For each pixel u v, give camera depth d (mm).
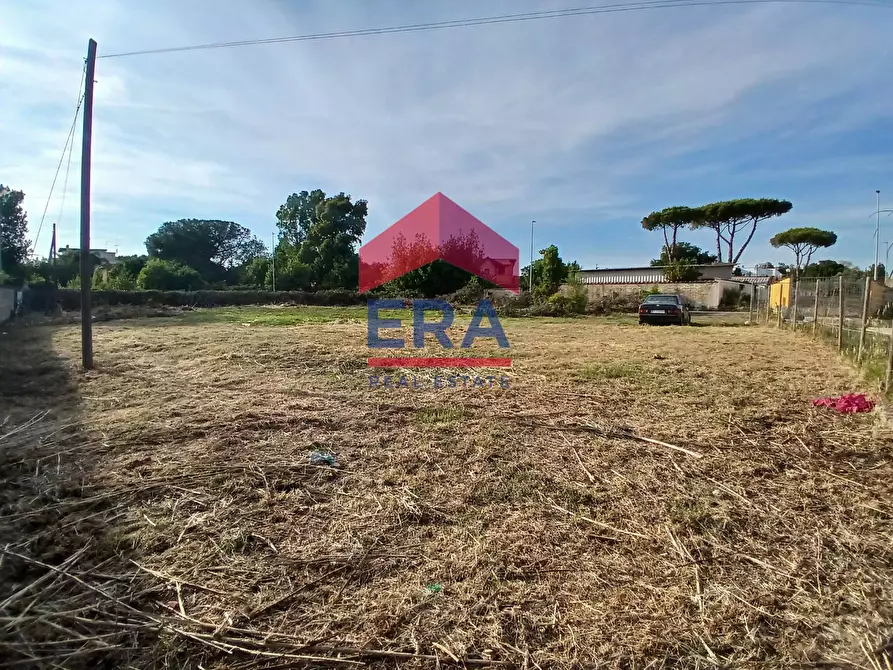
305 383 5629
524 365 6945
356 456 3330
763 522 2467
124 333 10891
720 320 18016
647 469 3133
